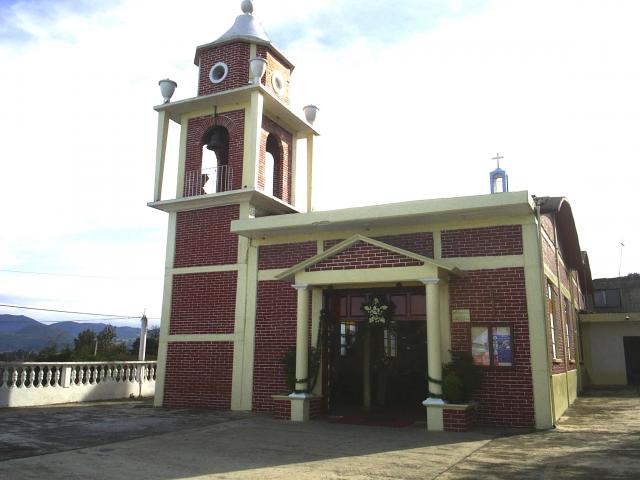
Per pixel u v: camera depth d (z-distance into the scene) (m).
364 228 13.28
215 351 14.55
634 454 8.04
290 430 10.77
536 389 11.07
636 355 24.83
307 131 18.23
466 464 7.61
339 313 13.42
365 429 10.91
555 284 14.71
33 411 13.69
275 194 17.06
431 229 12.59
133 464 7.69
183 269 15.45
